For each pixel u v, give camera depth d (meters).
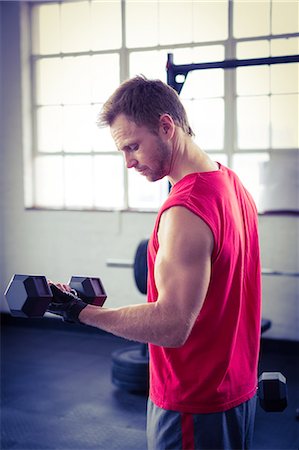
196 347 1.25
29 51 5.50
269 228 4.64
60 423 3.27
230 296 1.26
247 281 1.36
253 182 4.75
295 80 4.61
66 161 5.48
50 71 5.47
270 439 3.04
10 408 3.49
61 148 5.49
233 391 1.29
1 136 5.55
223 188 1.25
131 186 5.25
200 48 4.90
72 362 4.45
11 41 5.44
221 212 1.20
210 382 1.25
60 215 5.38
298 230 4.57
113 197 5.33
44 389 3.83
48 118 5.52
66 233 5.37
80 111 5.39
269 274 4.42
